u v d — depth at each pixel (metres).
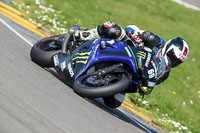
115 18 55.62
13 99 15.30
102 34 21.67
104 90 18.28
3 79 17.44
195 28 74.12
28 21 36.56
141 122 25.23
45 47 25.92
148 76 19.75
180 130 28.05
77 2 56.44
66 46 23.94
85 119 16.53
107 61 20.55
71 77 21.36
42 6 44.31
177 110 34.81
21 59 23.41
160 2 81.50
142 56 20.05
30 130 12.91
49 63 24.12
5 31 29.95
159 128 26.02
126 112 25.77
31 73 20.75
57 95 18.39
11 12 37.03
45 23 38.59
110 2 67.00
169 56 20.50
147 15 68.44
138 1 75.25
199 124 33.97
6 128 12.38
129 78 19.55
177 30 66.94
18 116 13.76
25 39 30.22
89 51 21.09
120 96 21.45
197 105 40.59
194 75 52.53
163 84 41.06
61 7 49.25
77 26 24.61
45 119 14.44
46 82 20.16
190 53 60.16
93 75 19.59
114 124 18.50
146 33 21.44
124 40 21.62
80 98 20.19
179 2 88.62
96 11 55.84
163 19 71.12
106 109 22.09
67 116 15.79
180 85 44.81
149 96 33.22
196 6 90.62
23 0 43.94
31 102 15.73
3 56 21.92
